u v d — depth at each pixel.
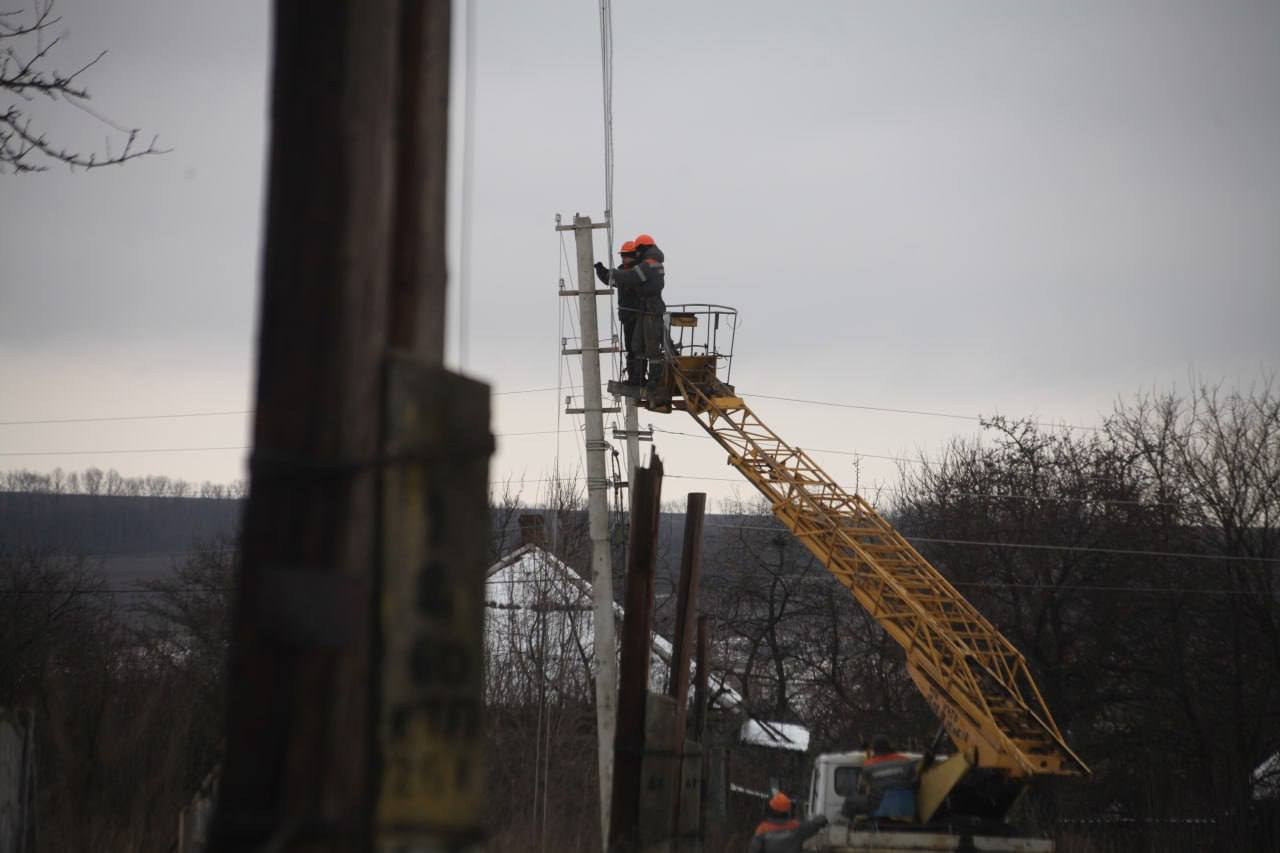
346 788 11.65
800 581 172.25
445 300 13.97
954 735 80.50
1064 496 146.88
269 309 12.04
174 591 156.62
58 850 61.56
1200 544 139.88
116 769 71.31
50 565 160.25
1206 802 128.88
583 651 146.75
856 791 73.38
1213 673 135.50
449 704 12.92
